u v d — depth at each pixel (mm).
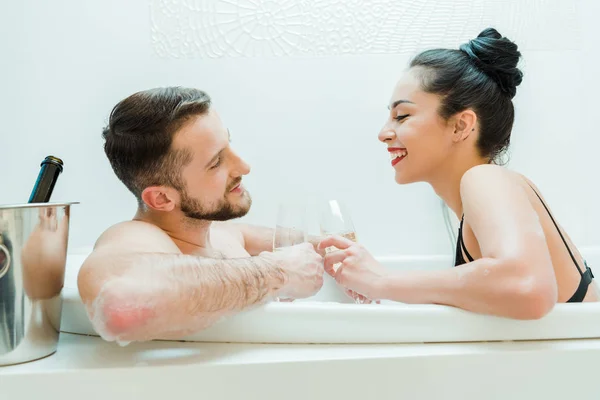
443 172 912
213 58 1540
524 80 1650
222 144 751
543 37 1655
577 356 557
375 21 1578
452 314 589
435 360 545
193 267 560
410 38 1591
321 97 1570
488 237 628
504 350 559
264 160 1558
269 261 638
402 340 590
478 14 1618
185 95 745
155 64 1521
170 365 523
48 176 609
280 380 529
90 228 1505
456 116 871
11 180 1477
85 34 1496
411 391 543
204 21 1531
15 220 527
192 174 732
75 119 1495
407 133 891
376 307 595
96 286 531
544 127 1659
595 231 1668
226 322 590
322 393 534
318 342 592
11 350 530
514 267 573
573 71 1665
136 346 593
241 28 1545
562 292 766
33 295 543
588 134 1669
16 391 508
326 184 1573
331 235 845
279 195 1560
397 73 1588
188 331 556
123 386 516
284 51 1560
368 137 1582
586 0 1668
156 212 780
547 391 555
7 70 1469
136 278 526
